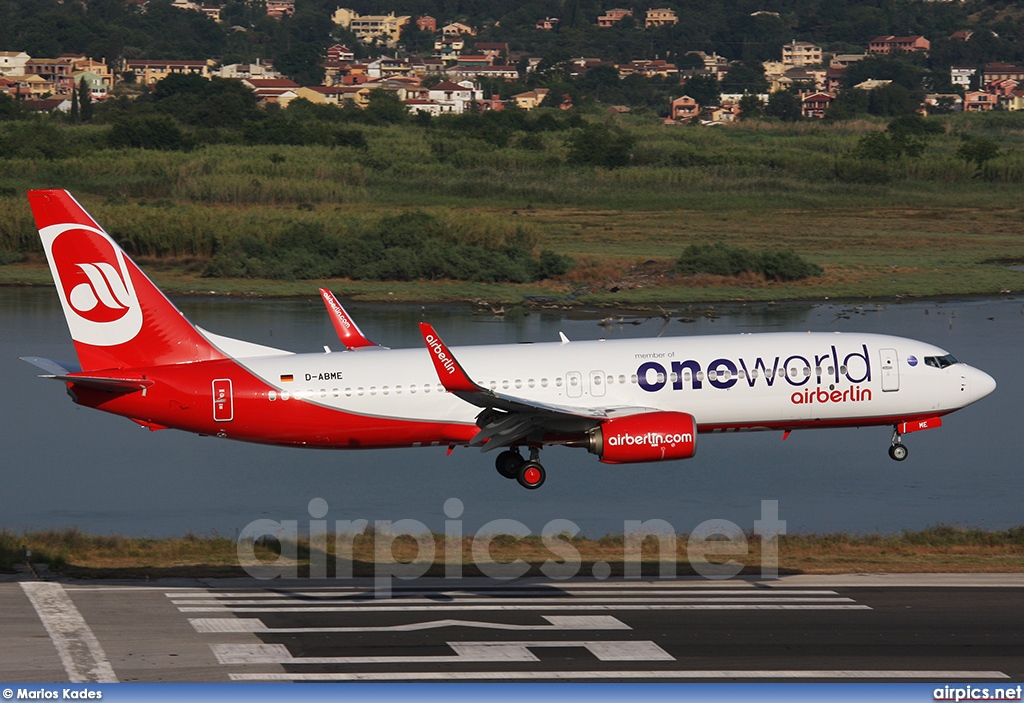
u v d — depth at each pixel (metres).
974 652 100.88
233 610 112.00
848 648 101.75
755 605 114.88
